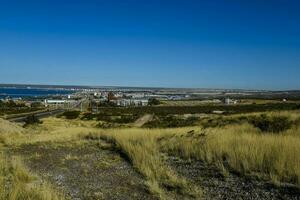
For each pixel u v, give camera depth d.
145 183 11.76
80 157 17.80
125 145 19.52
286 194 9.83
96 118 69.19
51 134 30.19
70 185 11.91
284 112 28.03
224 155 15.23
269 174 11.65
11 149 20.84
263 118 25.03
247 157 13.31
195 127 27.59
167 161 15.64
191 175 12.90
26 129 34.62
